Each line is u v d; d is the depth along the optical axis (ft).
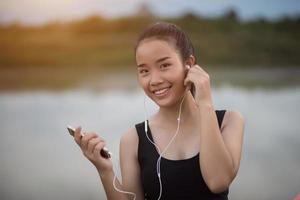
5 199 13.25
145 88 4.71
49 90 18.45
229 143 4.63
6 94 18.28
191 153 4.64
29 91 18.38
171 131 4.81
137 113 17.10
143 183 4.72
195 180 4.49
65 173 14.60
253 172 13.74
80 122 16.89
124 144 4.94
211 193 4.50
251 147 14.78
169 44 4.62
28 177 14.52
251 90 17.85
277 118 15.87
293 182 13.48
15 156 15.64
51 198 13.26
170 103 4.67
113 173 4.69
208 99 4.51
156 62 4.60
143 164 4.76
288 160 14.28
